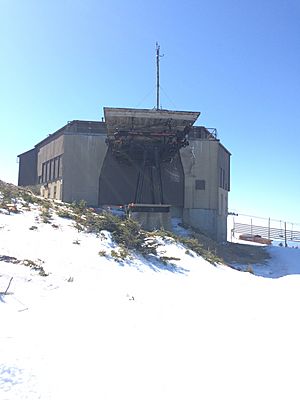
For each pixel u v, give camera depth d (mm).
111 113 27453
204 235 31938
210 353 6375
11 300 7371
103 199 33938
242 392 5066
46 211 15930
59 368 5180
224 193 38125
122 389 4879
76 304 7984
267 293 13234
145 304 8977
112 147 32375
